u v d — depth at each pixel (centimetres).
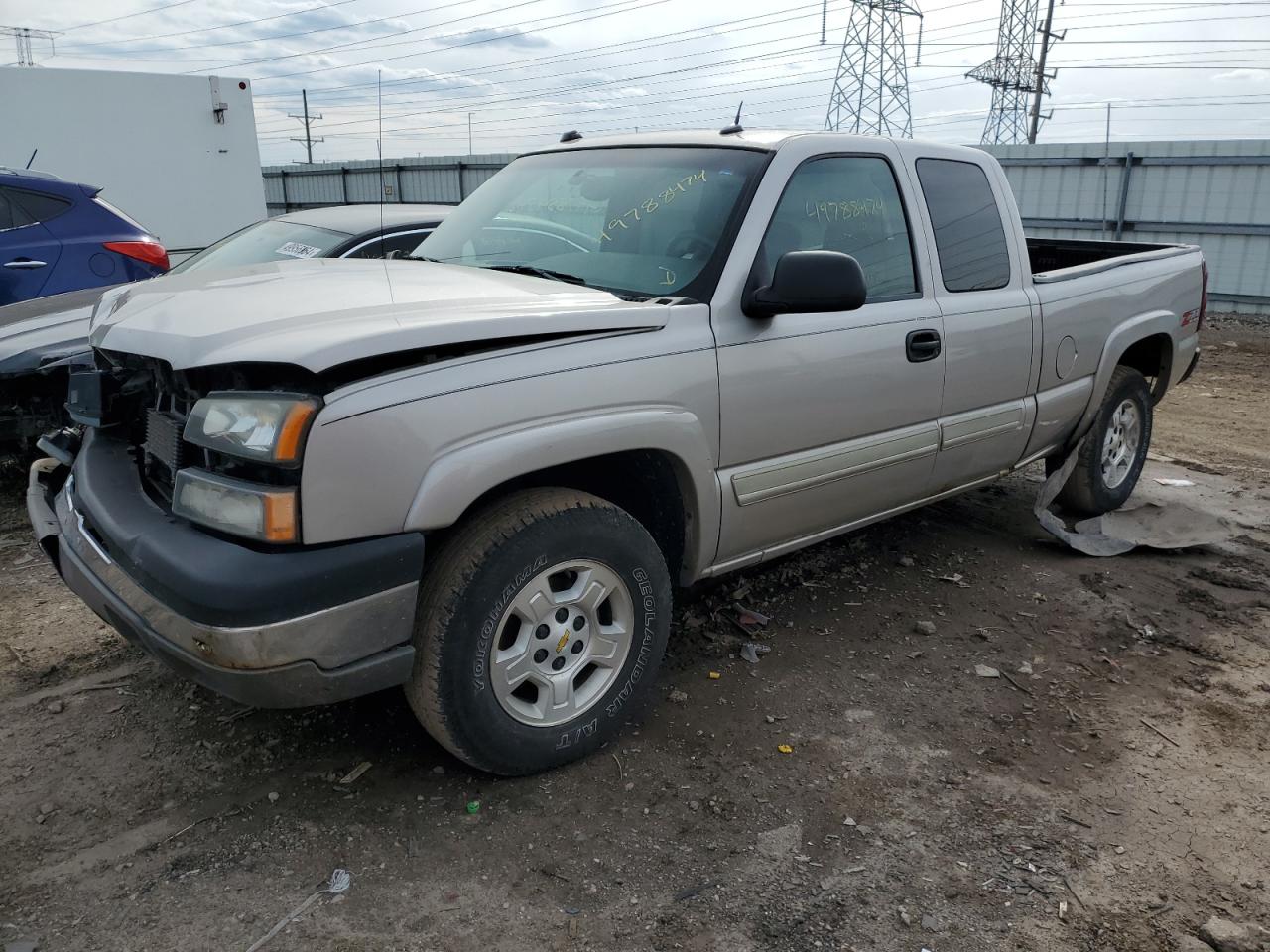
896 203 373
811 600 409
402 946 218
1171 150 1460
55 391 507
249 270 326
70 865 241
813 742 304
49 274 686
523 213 368
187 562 222
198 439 233
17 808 263
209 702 316
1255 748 308
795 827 263
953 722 319
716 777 284
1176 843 261
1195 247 563
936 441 384
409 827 258
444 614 246
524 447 249
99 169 1107
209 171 1186
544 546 258
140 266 729
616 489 316
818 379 327
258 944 217
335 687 231
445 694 250
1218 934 227
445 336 238
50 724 303
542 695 273
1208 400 880
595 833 258
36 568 432
